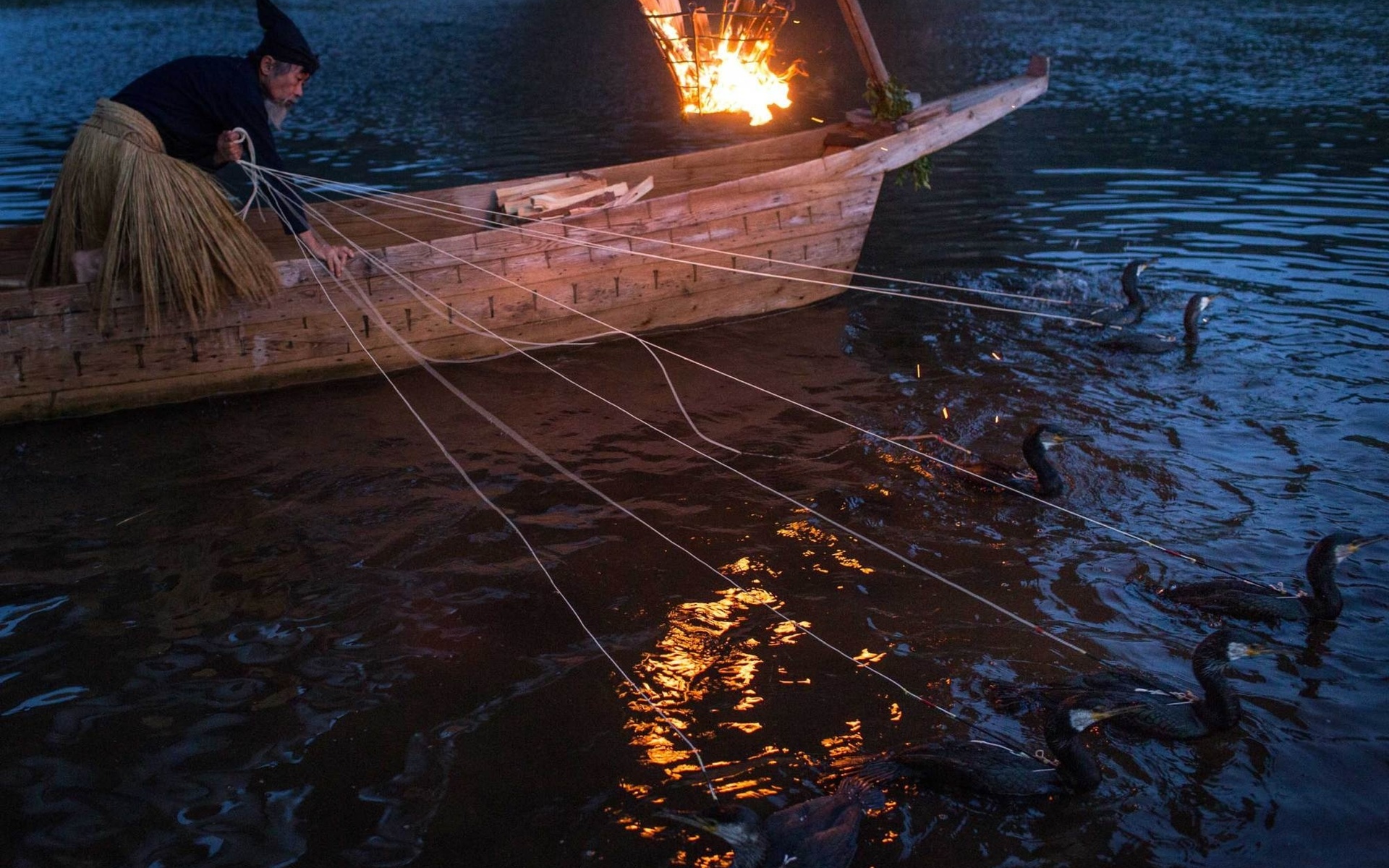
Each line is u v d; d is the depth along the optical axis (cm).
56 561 577
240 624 524
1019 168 1450
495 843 395
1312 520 602
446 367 844
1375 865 378
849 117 1025
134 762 434
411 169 1477
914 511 627
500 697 472
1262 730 447
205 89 712
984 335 891
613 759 436
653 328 909
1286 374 791
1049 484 632
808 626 521
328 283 779
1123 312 902
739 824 375
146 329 737
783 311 962
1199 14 2989
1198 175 1370
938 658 497
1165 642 506
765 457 695
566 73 2380
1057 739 420
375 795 417
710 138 1645
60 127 1806
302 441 720
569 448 709
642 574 566
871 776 422
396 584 558
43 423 741
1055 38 2653
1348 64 2175
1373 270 1001
